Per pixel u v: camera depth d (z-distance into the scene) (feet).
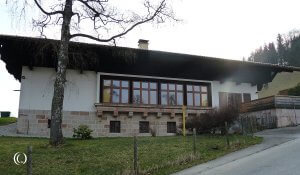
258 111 88.38
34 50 71.46
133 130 76.89
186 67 85.35
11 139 58.08
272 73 95.09
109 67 79.25
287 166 35.65
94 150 48.26
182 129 73.82
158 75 83.15
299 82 155.22
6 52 71.31
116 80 79.46
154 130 77.51
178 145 52.85
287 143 52.54
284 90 153.99
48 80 74.49
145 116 77.87
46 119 72.59
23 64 73.82
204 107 82.84
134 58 78.33
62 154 45.47
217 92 88.43
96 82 77.97
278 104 83.35
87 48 73.41
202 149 50.75
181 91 84.69
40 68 74.79
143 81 81.61
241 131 70.54
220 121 65.77
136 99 80.12
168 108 79.51
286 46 282.36
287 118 83.82
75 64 75.25
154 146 51.96
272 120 83.25
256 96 93.25
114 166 41.27
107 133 75.31
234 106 74.54
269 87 170.50
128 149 49.44
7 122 110.32
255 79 93.86
